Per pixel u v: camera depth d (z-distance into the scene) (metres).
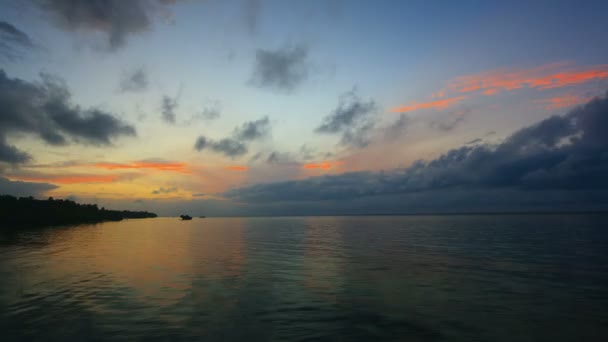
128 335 11.34
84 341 10.84
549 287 17.67
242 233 67.12
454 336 11.25
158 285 18.55
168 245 41.16
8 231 66.06
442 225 92.25
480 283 18.73
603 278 19.62
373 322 12.58
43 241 45.00
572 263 24.66
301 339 10.99
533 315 13.24
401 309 14.13
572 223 90.25
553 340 10.90
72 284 18.78
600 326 12.02
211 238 53.16
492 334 11.41
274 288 17.84
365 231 68.69
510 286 17.97
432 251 32.97
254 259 28.45
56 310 14.00
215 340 10.92
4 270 23.03
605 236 46.47
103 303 15.01
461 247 36.19
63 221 115.62
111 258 29.08
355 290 17.36
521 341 10.84
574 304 14.60
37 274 21.62
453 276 20.66
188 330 11.78
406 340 10.92
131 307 14.43
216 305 14.77
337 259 28.09
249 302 15.21
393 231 67.12
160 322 12.59
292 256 30.27
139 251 34.47
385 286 18.20
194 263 26.31
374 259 27.88
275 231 74.00
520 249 33.50
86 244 41.47
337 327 12.09
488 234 54.66
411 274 21.38
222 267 24.38
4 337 11.18
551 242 39.66
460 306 14.51
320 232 67.62
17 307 14.43
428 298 15.78
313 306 14.59
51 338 11.10
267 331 11.70
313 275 21.25
